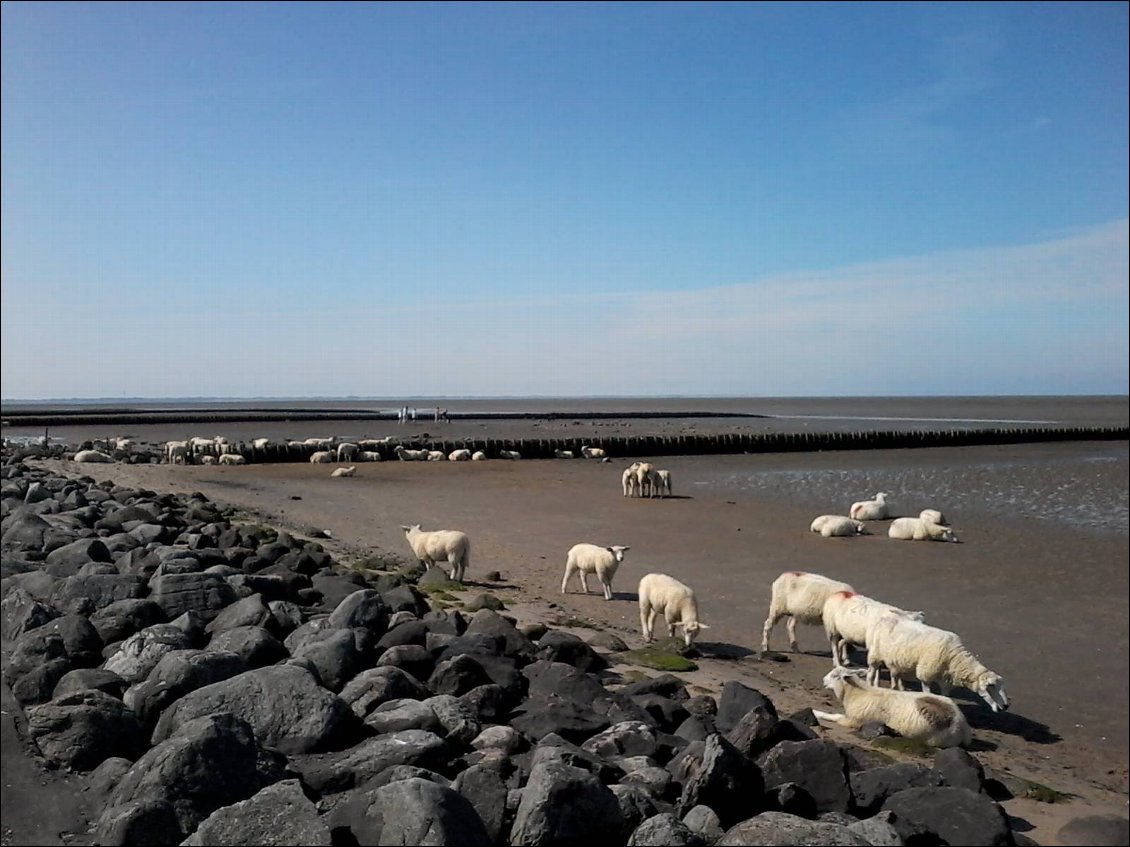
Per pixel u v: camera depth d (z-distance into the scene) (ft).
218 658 27.25
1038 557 70.44
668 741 25.16
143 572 43.52
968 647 47.09
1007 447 198.49
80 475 106.32
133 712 25.38
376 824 17.85
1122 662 44.70
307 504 96.17
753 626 50.78
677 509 96.58
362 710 26.37
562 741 23.89
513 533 79.87
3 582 41.06
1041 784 29.32
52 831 20.25
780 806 21.21
